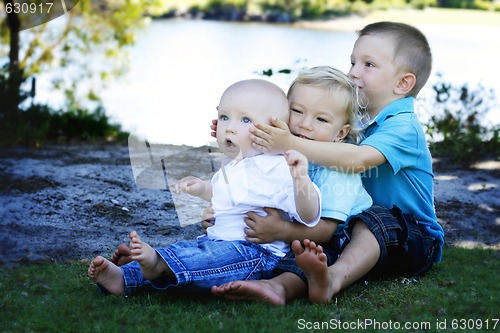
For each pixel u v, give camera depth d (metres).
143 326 2.36
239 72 8.35
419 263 2.94
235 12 15.30
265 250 2.69
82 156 5.56
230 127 2.74
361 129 2.96
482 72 8.31
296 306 2.54
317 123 2.80
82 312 2.50
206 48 10.38
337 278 2.62
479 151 5.70
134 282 2.66
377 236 2.74
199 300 2.64
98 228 3.76
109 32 8.01
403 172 3.00
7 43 7.27
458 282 2.94
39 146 5.92
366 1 16.25
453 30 13.00
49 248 3.39
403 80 3.10
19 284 2.84
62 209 4.04
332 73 2.83
